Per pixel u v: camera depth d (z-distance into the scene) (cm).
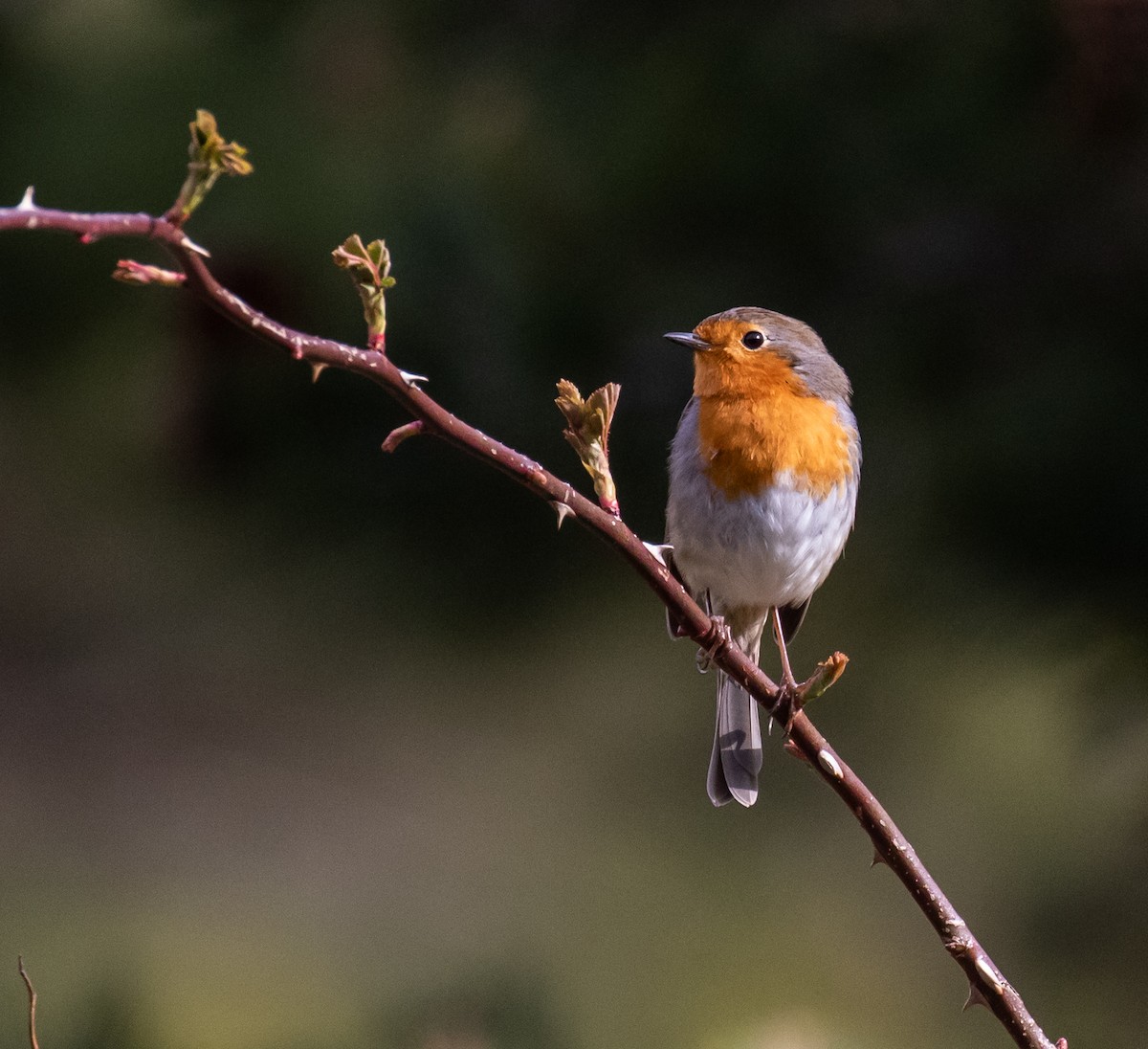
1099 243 566
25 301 566
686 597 550
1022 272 566
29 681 604
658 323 566
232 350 565
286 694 605
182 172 565
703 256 567
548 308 566
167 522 569
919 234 566
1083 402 564
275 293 565
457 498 566
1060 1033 574
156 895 595
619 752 594
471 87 567
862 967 586
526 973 582
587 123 567
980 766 582
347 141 566
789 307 568
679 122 566
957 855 581
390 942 589
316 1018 582
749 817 593
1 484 593
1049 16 564
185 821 601
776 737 595
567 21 567
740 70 566
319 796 602
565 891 591
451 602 566
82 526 591
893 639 574
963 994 585
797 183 566
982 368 566
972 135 566
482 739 600
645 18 567
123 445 570
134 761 603
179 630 597
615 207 566
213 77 566
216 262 564
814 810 593
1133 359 564
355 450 566
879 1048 581
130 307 566
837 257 567
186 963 588
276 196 565
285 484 566
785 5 567
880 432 568
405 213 565
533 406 566
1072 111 565
